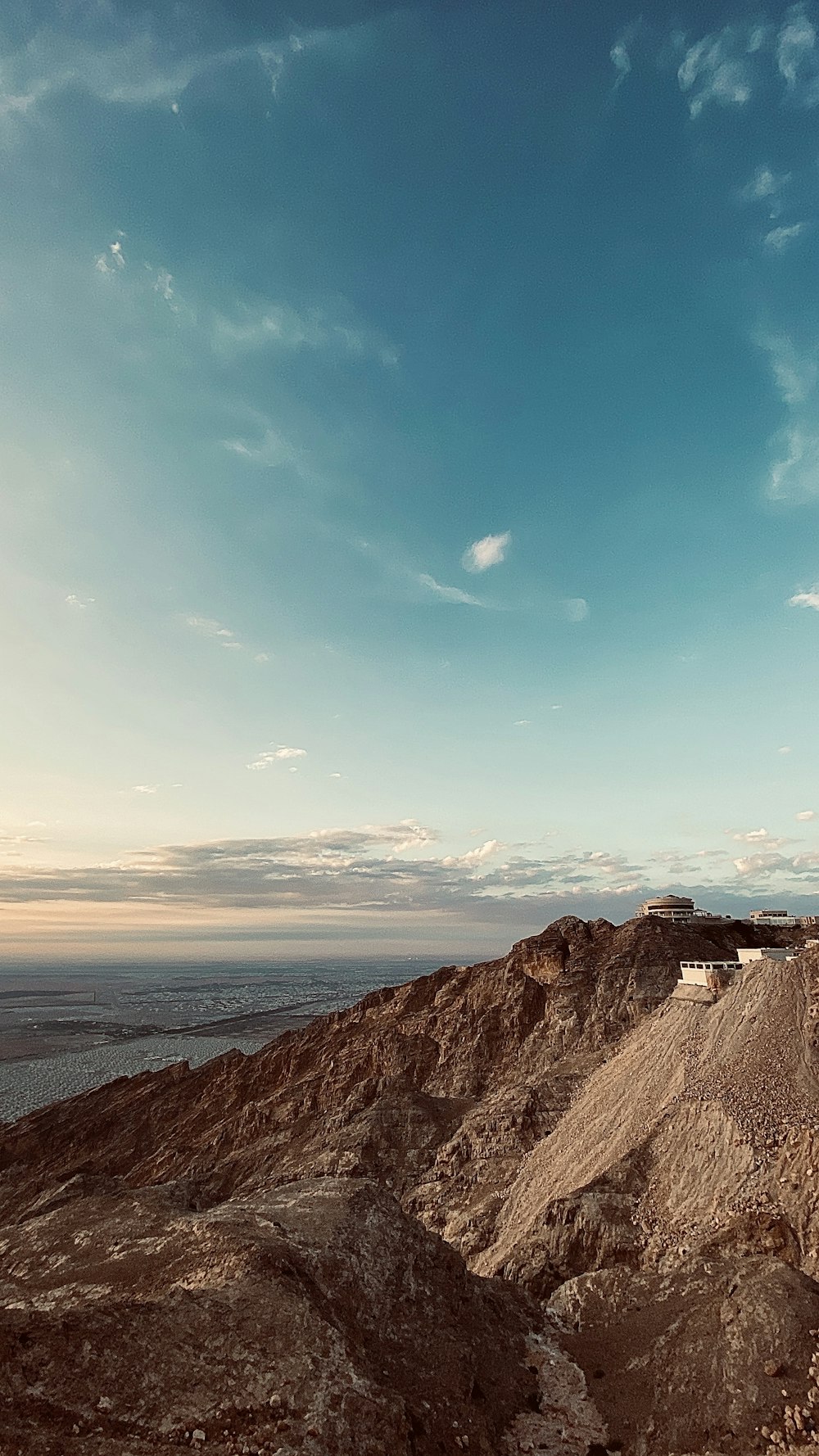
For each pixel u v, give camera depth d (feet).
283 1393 78.02
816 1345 91.76
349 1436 75.72
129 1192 162.20
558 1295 126.21
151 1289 99.50
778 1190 123.24
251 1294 90.63
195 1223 115.96
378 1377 89.56
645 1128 168.14
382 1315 101.71
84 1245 120.57
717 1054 172.14
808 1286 101.14
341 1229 115.03
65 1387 73.51
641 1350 105.40
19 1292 106.93
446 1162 252.62
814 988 167.32
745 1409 87.81
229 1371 79.71
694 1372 95.86
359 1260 109.40
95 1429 70.74
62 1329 78.89
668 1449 87.86
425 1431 84.33
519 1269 146.00
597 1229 142.61
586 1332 114.73
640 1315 112.47
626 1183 152.46
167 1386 76.74
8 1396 71.10
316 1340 85.35
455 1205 225.35
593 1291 122.31
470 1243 198.49
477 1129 259.60
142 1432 71.51
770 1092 144.87
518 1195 209.15
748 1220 121.80
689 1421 89.86
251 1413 75.56
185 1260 104.78
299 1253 104.63
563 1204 152.46
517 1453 89.30
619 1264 136.15
